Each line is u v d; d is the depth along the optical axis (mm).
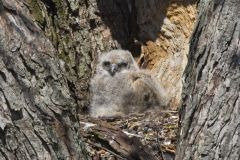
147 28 16625
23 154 7301
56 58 7867
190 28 16016
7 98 7363
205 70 8523
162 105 16062
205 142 8227
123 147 10836
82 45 16203
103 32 16578
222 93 8320
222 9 8609
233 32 8477
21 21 7723
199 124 8344
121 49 16828
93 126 11734
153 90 16172
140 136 12281
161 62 16391
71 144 7664
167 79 16172
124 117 14992
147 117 14211
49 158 7398
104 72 16531
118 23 16766
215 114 8281
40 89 7578
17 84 7445
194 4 16031
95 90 16406
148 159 10727
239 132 8141
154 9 16422
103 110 16328
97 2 16469
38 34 7773
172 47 16266
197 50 8711
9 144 7266
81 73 16141
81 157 7738
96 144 11086
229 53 8430
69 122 7730
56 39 15750
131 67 16641
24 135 7336
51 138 7484
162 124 13148
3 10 7672
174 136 12203
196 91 8539
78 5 16203
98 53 16500
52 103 7613
